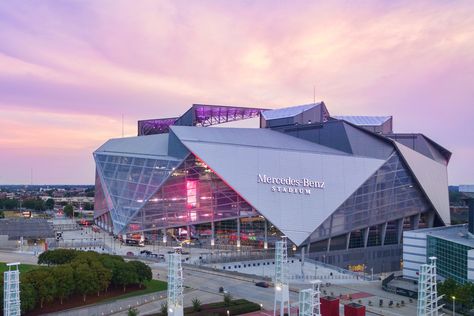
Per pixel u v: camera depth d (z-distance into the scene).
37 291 76.94
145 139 186.50
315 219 144.38
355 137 158.00
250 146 146.75
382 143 157.62
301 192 144.75
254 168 143.88
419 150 171.62
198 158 146.00
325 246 148.88
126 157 172.25
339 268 133.50
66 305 81.62
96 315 80.62
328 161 148.50
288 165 145.50
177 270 61.12
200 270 117.94
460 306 88.38
